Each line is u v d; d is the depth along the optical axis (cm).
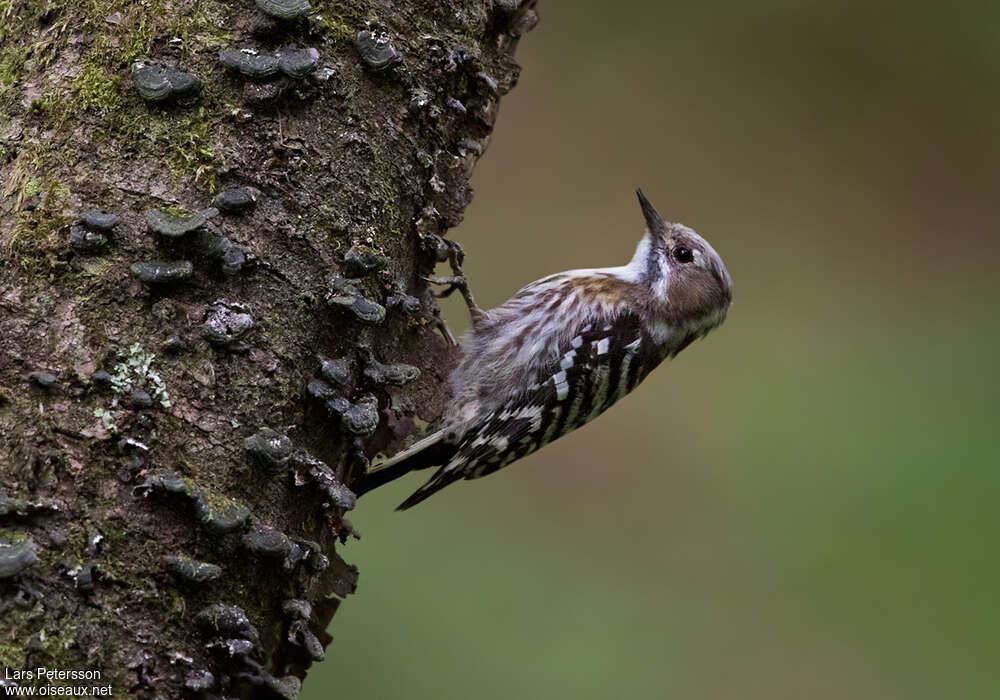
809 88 2195
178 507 579
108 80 627
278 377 627
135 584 566
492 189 2028
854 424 1773
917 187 2117
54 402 571
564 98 2122
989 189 2117
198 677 571
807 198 2108
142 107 625
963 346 1938
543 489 1648
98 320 589
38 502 554
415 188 713
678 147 2127
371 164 677
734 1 2225
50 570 549
